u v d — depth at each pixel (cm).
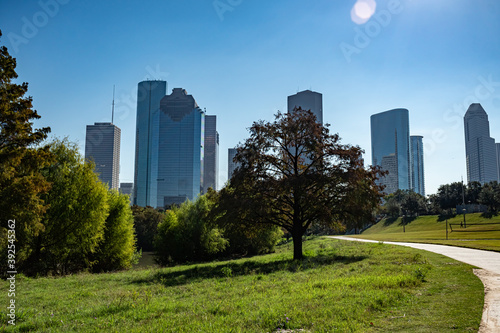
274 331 760
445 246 3219
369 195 2778
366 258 2327
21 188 2092
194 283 1697
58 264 3466
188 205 5131
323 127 2958
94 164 3447
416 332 708
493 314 818
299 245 2825
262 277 1758
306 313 868
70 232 3186
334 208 2806
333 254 2833
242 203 2552
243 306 1001
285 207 3025
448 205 13825
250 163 2806
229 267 2355
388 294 1039
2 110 2067
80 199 3281
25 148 2155
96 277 2234
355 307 905
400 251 2648
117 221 4000
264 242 5734
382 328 745
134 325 852
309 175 2634
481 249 2800
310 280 1494
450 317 806
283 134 2878
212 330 755
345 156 2764
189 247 4847
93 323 905
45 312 1115
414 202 14675
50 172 3131
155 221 9912
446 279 1329
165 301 1191
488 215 10962
